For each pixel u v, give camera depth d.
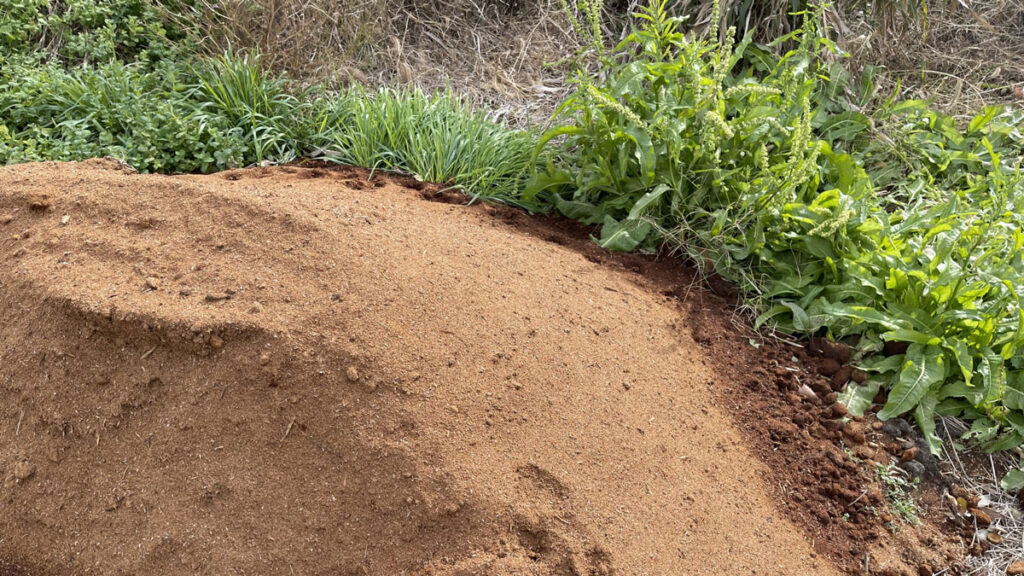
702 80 2.57
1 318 2.11
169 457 1.98
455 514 1.89
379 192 2.73
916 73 3.47
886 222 2.55
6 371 2.07
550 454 1.98
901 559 2.09
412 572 1.87
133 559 1.94
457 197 2.78
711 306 2.54
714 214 2.52
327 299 2.05
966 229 2.43
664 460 2.07
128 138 2.86
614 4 3.65
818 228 2.44
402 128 2.95
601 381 2.14
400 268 2.15
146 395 2.01
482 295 2.18
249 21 3.23
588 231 2.74
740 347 2.44
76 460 2.02
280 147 2.97
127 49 3.24
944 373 2.28
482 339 2.08
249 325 1.99
